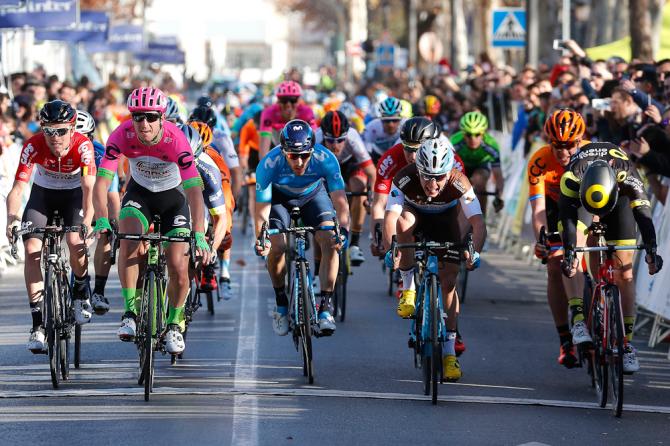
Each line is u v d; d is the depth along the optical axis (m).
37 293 19.22
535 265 36.47
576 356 20.56
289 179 20.66
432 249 18.58
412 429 16.14
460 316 26.73
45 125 18.62
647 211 18.03
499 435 15.95
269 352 21.69
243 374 19.64
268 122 30.81
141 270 19.31
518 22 51.75
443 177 17.95
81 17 65.69
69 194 19.91
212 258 19.77
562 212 18.38
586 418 17.17
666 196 24.91
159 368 20.11
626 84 26.83
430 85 69.31
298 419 16.55
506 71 51.84
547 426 16.58
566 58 39.94
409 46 133.25
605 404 17.94
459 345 20.45
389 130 29.89
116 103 53.06
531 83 41.94
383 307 27.66
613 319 17.44
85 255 19.48
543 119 36.47
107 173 18.44
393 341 23.19
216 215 20.00
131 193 18.89
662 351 23.61
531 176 20.34
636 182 18.16
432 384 17.92
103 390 18.28
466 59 105.75
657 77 31.09
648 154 24.02
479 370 20.72
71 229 18.84
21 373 19.64
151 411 16.86
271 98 64.62
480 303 28.78
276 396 18.06
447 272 19.19
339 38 181.75
